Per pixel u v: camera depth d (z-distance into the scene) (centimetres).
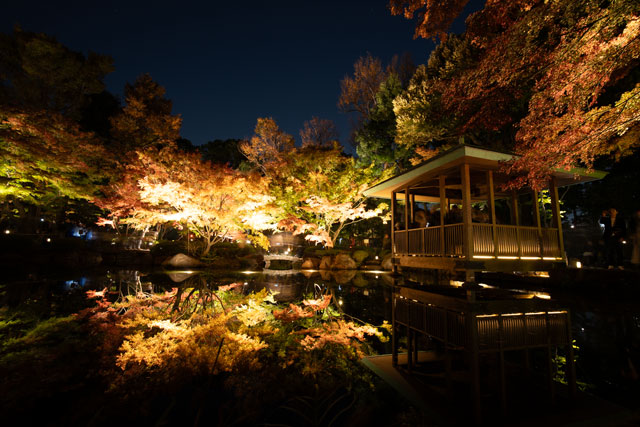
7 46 1781
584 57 425
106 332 512
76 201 1970
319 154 1952
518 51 471
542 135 520
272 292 993
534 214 663
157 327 548
